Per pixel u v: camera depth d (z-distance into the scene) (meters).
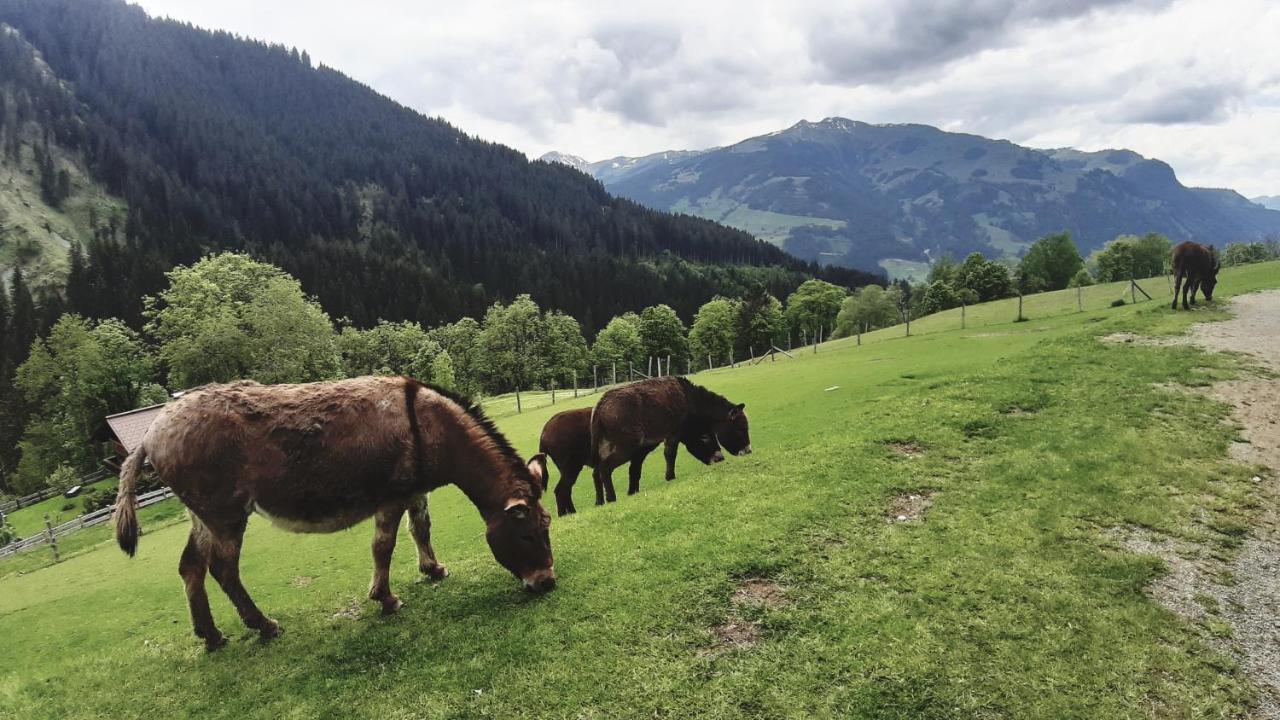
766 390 28.14
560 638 6.62
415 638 7.05
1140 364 15.53
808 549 8.08
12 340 86.50
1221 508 8.73
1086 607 6.58
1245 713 5.18
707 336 102.69
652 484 17.14
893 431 12.91
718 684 5.69
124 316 93.00
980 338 35.78
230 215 155.25
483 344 94.19
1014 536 8.18
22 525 45.09
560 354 97.25
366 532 18.42
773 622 6.54
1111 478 9.76
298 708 6.05
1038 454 10.98
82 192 144.50
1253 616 6.47
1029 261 103.38
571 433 13.64
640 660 6.12
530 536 7.50
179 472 6.87
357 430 7.12
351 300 116.19
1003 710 5.25
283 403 7.15
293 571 15.34
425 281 134.12
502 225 197.88
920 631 6.22
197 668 7.15
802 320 112.44
